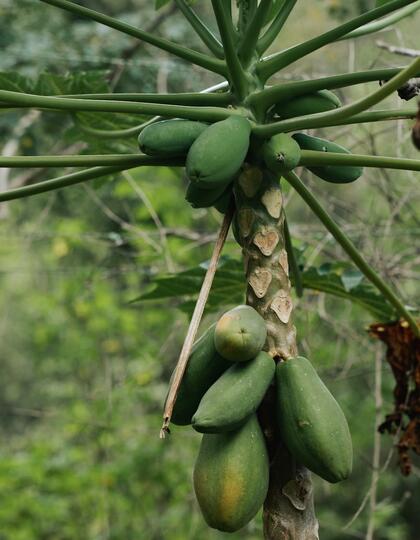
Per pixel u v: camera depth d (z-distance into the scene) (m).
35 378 12.01
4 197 2.43
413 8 2.80
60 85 3.27
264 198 2.29
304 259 3.12
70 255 8.24
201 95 2.39
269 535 2.15
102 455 7.98
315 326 6.07
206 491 2.04
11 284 10.92
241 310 2.14
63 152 6.86
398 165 2.29
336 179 2.43
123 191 6.81
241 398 2.03
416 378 2.73
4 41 7.02
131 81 6.77
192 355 2.19
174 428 7.58
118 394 7.70
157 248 5.54
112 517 7.78
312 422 2.05
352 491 8.78
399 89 2.33
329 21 6.52
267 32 2.47
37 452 7.66
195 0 2.68
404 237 5.62
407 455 2.75
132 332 7.82
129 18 7.30
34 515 7.32
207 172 2.11
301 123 2.19
